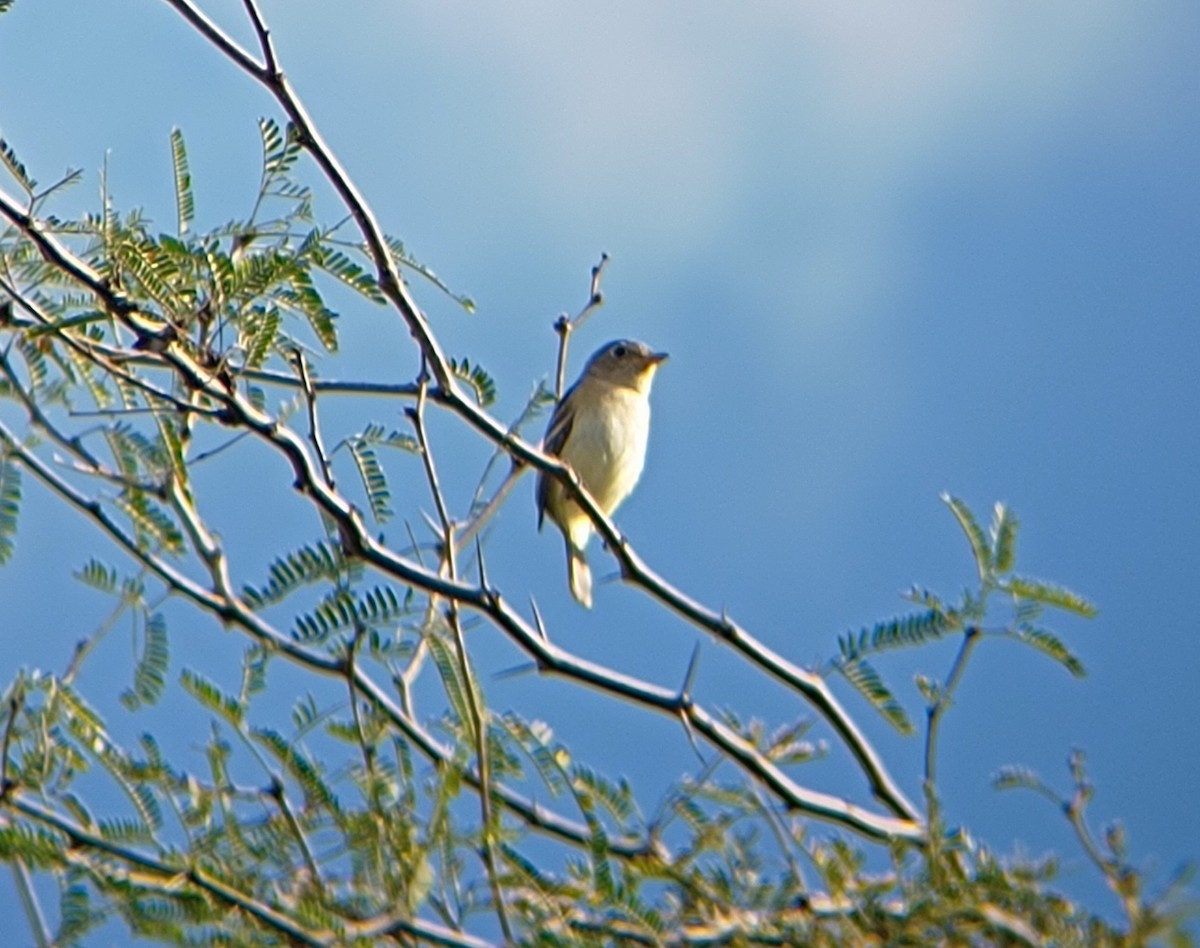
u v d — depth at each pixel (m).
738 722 9.32
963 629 9.01
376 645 8.66
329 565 8.72
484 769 8.08
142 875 7.79
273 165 9.00
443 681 8.72
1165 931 7.52
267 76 8.98
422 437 9.26
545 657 8.84
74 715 8.20
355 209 9.01
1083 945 7.70
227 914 7.77
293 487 8.66
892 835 8.61
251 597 8.70
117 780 8.09
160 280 8.61
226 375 8.69
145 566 8.61
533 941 7.89
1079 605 8.98
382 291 9.20
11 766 8.02
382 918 7.77
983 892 7.91
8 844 7.59
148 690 8.55
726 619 9.20
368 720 8.47
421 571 8.75
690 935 8.18
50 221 8.67
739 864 8.49
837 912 8.21
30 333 8.52
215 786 8.12
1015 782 7.93
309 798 8.16
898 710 9.14
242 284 8.66
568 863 8.48
